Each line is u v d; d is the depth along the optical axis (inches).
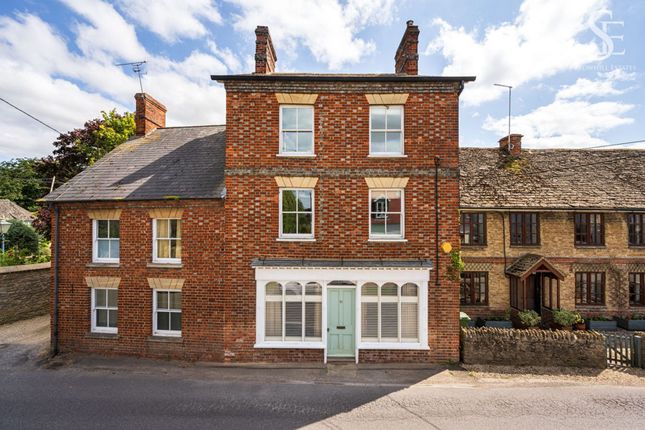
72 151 920.9
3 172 1843.0
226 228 405.1
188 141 541.3
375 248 406.6
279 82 412.2
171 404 302.7
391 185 409.7
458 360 399.2
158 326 424.5
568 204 577.0
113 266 427.2
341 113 413.7
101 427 266.2
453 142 411.2
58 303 438.3
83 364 396.5
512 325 564.4
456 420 276.5
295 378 358.0
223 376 362.6
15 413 286.7
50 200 433.4
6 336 496.1
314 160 410.9
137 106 589.0
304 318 405.4
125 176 463.2
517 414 285.3
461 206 573.6
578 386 337.7
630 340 390.3
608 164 668.7
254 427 267.1
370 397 316.5
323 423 273.0
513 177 640.4
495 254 594.6
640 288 597.9
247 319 402.0
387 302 407.5
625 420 275.4
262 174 408.8
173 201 416.5
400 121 420.2
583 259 590.2
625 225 595.2
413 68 455.8
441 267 403.9
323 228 408.2
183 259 412.8
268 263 396.2
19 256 667.4
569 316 523.8
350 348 407.5
